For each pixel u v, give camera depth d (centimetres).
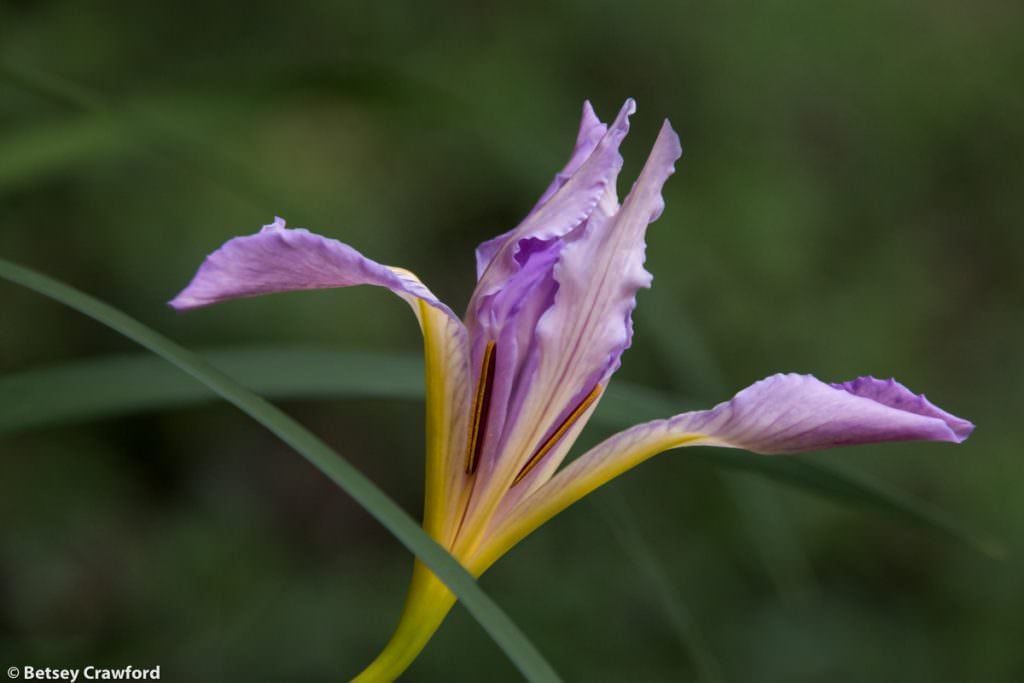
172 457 93
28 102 57
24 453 85
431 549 28
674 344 43
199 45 96
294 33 100
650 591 83
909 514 35
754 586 85
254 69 41
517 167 44
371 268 30
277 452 98
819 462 34
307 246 30
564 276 32
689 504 90
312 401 100
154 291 89
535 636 79
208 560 83
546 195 33
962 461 99
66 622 80
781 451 32
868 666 82
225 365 35
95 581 82
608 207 33
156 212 89
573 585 83
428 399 32
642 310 43
